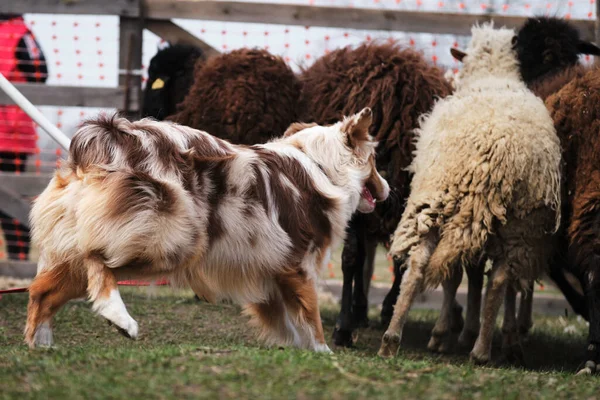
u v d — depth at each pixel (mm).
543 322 8766
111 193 4094
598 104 5508
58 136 5074
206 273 4562
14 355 3953
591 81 5676
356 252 6508
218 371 3488
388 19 8672
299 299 4836
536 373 4621
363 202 5496
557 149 5434
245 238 4570
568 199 5633
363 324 7426
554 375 4598
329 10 8664
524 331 7328
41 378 3357
